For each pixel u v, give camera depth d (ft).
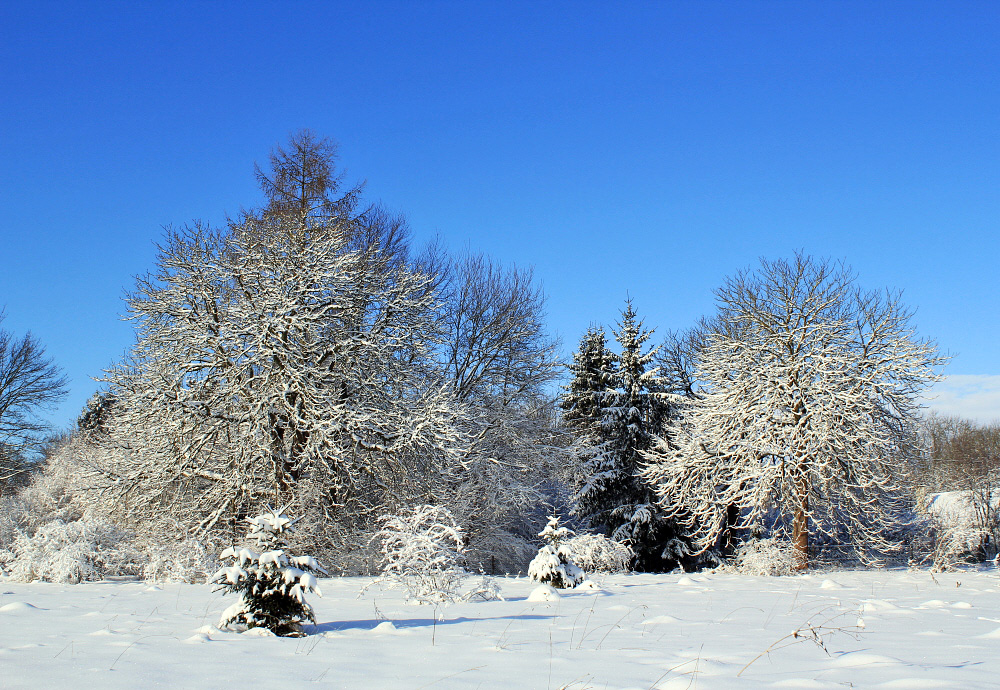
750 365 75.20
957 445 149.69
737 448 73.67
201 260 66.54
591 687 13.97
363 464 67.21
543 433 92.32
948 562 67.41
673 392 107.24
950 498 93.76
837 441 68.85
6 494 110.73
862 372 72.43
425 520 37.27
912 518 82.99
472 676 15.31
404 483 68.69
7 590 40.45
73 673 15.10
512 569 90.27
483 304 92.48
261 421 62.64
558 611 30.71
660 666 16.57
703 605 33.94
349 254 71.20
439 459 69.72
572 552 54.49
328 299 69.46
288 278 66.08
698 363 84.79
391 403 68.90
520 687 14.07
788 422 71.46
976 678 13.94
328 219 86.89
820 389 70.95
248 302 65.46
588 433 105.50
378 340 70.28
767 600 37.01
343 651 18.74
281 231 73.82
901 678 14.10
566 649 19.36
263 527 23.71
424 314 77.25
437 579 34.96
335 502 66.54
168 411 63.16
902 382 71.00
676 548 94.99
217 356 64.13
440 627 24.43
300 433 66.49
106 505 65.00
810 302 75.82
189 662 16.66
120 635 21.02
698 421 77.97
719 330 103.91
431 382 76.69
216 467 66.59
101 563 51.21
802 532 71.87
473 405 85.15
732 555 91.35
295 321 64.08
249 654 17.97
